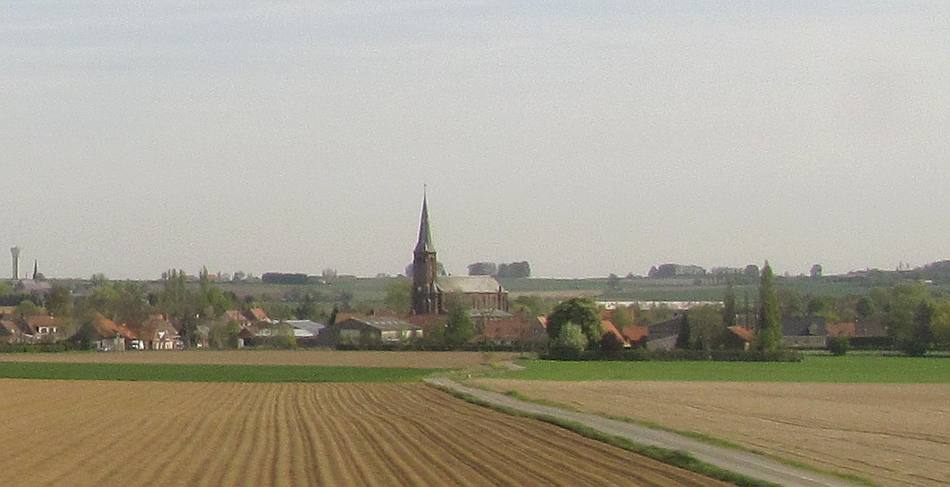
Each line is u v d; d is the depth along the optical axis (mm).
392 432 73688
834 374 174750
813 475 50094
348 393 128000
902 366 199750
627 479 48125
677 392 127875
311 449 62625
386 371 186375
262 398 118938
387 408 100812
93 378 164875
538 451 60344
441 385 141250
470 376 166875
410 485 46750
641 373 176250
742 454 59844
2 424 81812
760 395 123562
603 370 185125
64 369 191375
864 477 49250
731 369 189125
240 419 87312
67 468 54000
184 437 70938
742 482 46625
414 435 71125
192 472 52094
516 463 54562
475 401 107000
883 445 66125
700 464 52938
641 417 88625
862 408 103312
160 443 66875
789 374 174500
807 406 105625
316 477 49750
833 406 106000
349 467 53594
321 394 126625
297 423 82562
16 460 57656
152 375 174625
